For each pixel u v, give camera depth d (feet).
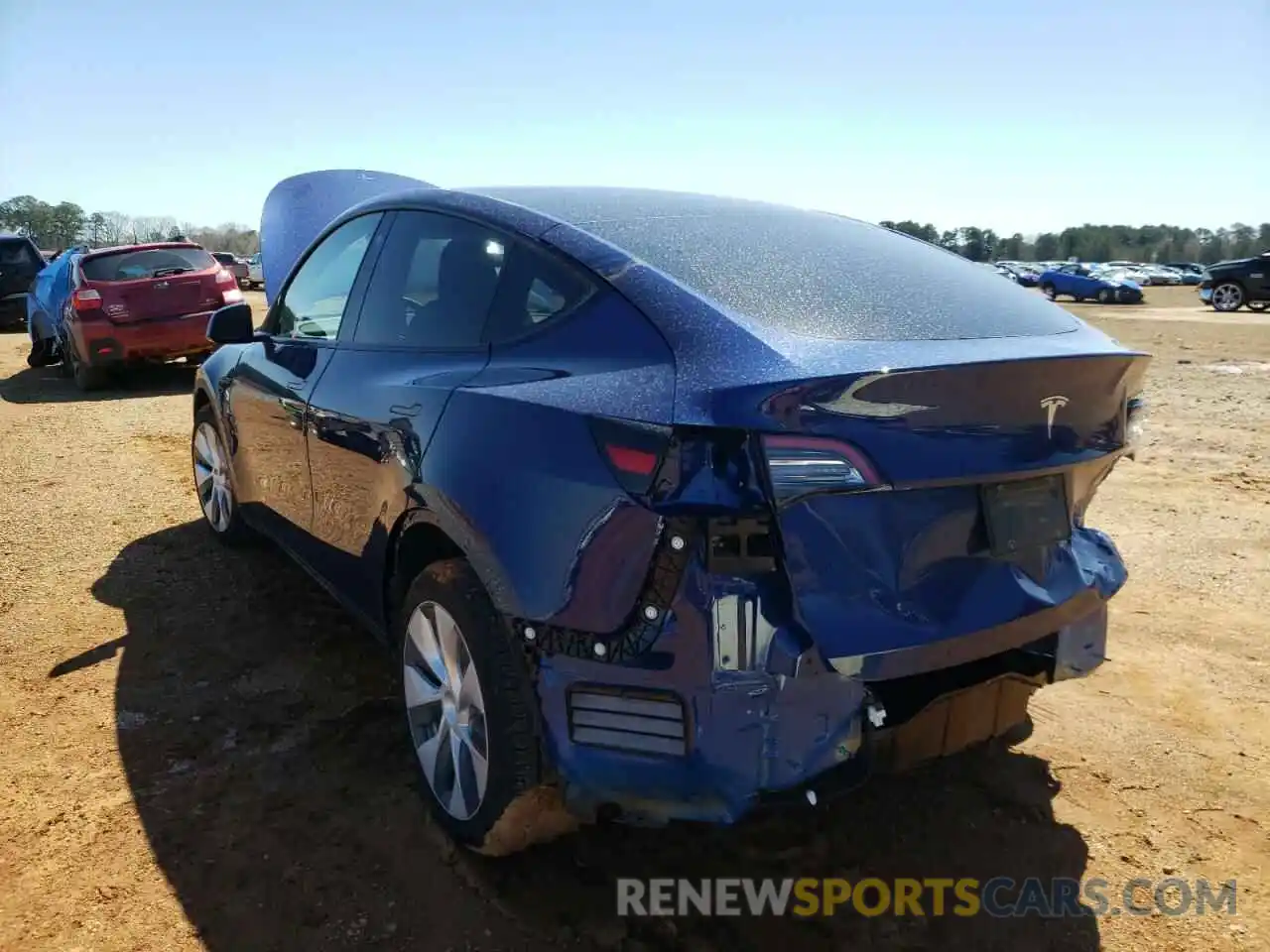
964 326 7.64
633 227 8.73
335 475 10.34
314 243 12.88
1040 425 7.10
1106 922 7.78
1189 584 14.94
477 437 7.73
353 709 10.90
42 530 17.28
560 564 6.92
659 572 6.42
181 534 17.02
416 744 8.74
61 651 12.34
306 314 12.45
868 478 6.39
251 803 9.10
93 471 21.75
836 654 6.45
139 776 9.53
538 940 7.43
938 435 6.63
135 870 8.16
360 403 9.68
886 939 7.53
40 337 39.50
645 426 6.47
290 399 11.55
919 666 6.70
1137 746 10.38
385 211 11.07
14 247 57.82
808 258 8.59
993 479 6.96
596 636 6.77
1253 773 9.88
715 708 6.47
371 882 8.04
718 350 6.69
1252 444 24.50
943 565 6.99
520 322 8.30
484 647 7.47
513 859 8.33
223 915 7.64
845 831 8.87
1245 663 12.30
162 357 32.73
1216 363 40.96
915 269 8.98
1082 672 7.98
